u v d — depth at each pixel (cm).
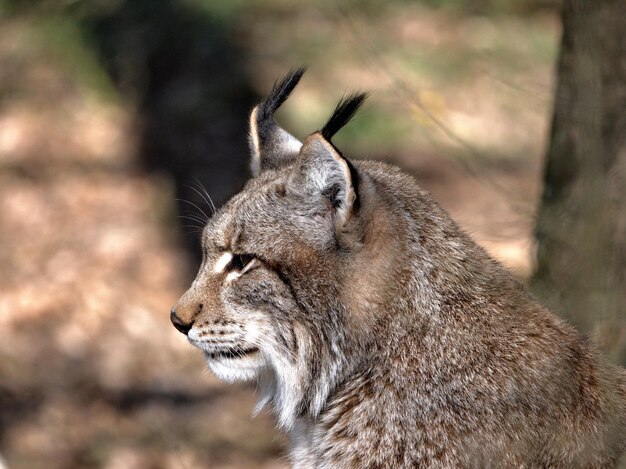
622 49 799
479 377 667
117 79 1958
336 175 677
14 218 1677
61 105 1920
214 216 742
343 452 695
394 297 688
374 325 690
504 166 1611
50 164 1800
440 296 686
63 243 1625
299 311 702
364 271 689
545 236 848
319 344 703
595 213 805
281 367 721
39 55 1978
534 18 2045
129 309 1498
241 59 1969
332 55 1934
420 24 2020
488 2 2081
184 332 737
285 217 704
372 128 1748
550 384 661
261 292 710
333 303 695
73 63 1967
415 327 684
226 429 1288
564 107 835
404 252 689
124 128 1862
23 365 1407
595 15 805
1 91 1944
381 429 684
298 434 741
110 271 1563
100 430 1293
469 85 1817
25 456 1245
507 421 657
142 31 2014
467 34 1975
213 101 1884
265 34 2030
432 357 678
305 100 1808
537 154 1642
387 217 688
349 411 695
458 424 664
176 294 1525
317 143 680
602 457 657
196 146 1792
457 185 1611
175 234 1628
